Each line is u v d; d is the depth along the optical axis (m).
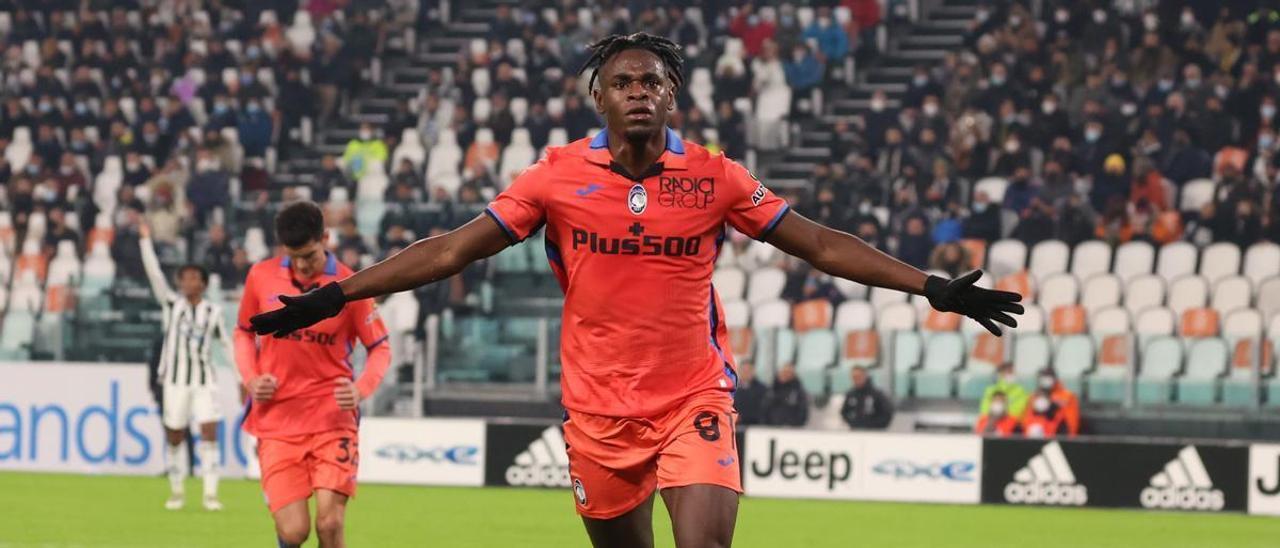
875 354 22.77
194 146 31.50
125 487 20.34
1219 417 22.14
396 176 28.16
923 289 6.57
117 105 32.53
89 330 25.00
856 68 32.03
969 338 22.77
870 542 15.87
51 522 16.27
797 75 30.91
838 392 22.67
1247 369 22.19
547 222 6.86
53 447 22.52
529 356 23.62
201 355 17.80
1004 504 20.23
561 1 33.03
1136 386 22.38
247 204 28.94
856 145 28.55
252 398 9.83
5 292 26.17
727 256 26.50
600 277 6.77
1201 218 25.69
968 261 24.86
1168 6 30.00
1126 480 19.91
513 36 32.56
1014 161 27.47
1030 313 24.03
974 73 29.11
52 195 30.44
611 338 6.82
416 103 32.25
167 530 15.66
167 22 34.88
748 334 22.75
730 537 6.68
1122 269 25.61
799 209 26.69
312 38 34.41
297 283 9.91
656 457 6.90
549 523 16.98
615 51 6.65
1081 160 27.41
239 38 34.19
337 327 9.73
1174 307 24.69
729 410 6.91
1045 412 21.59
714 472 6.69
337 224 27.08
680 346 6.83
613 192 6.69
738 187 6.73
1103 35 29.55
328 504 9.62
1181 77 28.72
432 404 23.73
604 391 6.86
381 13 34.19
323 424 9.70
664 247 6.72
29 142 32.69
